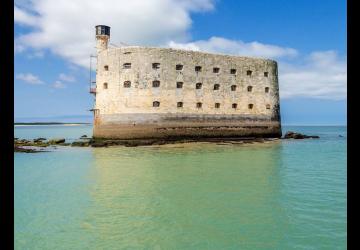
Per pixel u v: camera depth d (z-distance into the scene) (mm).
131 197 18531
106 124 49219
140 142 46094
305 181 22406
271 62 57656
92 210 16156
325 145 47781
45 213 15773
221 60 53219
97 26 51562
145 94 48438
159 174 25141
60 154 37656
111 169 27641
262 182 22078
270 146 45469
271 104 57344
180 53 50312
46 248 11789
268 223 14047
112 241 12375
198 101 51188
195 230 13383
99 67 50531
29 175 25500
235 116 53844
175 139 49406
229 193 19141
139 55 48469
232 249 11562
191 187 20734
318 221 14258
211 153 37344
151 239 12523
